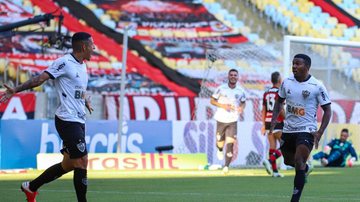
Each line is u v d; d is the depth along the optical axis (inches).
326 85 2455.7
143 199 1200.2
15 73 3009.4
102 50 3287.4
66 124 922.7
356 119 2524.6
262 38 3614.7
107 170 2095.2
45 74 916.0
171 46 3412.9
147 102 2893.7
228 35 3575.3
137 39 3405.5
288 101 1070.4
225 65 2871.6
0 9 3294.8
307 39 2293.3
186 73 3307.1
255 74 2957.7
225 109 1956.2
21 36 3144.7
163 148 2313.0
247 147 2368.4
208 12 3636.8
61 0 3403.1
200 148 2362.2
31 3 3361.2
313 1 3853.3
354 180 1715.1
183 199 1200.2
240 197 1242.0
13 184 1530.5
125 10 3513.8
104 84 3107.8
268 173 1888.5
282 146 1091.3
